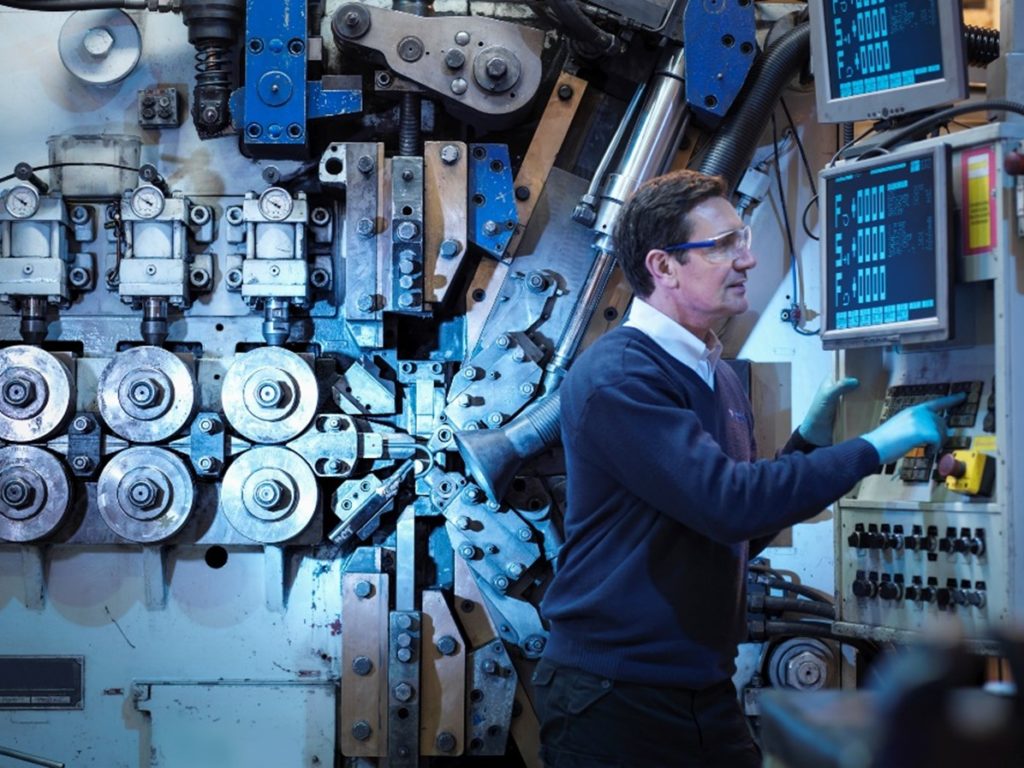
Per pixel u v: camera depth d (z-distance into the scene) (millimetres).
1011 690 769
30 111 3883
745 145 3721
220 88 3777
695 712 2297
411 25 3695
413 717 3727
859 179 2594
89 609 3854
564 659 2354
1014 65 2699
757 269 3908
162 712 3799
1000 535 2332
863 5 2797
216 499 3820
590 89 3898
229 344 3887
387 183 3754
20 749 3830
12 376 3734
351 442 3756
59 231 3781
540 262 3848
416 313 3730
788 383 3895
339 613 3865
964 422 2506
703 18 3662
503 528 3748
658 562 2281
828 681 3736
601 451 2264
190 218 3826
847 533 2756
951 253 2420
